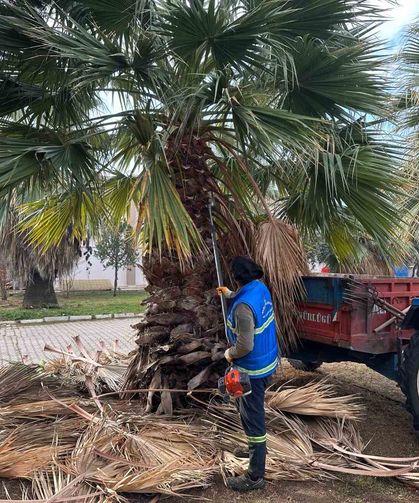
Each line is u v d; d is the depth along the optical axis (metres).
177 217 4.02
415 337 4.26
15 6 4.05
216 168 5.46
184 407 4.52
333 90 4.61
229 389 3.26
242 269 3.56
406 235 5.74
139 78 4.56
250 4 4.35
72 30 4.01
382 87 4.57
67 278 19.08
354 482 3.56
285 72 4.02
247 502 3.27
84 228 6.33
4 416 4.02
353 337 4.53
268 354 3.44
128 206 5.20
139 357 4.83
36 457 3.40
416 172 5.55
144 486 3.12
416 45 7.77
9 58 4.48
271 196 5.90
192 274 4.54
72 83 4.43
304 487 3.48
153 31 4.12
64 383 5.31
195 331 4.50
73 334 11.43
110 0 4.32
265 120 4.18
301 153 4.39
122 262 23.77
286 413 4.32
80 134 4.77
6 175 3.94
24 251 14.76
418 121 7.56
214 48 4.24
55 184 5.00
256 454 3.36
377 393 5.82
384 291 4.75
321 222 5.56
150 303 4.61
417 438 4.40
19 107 4.87
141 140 4.66
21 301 19.70
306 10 4.25
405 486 3.53
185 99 4.23
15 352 9.19
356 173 4.70
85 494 3.00
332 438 4.04
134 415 4.22
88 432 3.75
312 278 5.00
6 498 3.07
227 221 4.89
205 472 3.40
